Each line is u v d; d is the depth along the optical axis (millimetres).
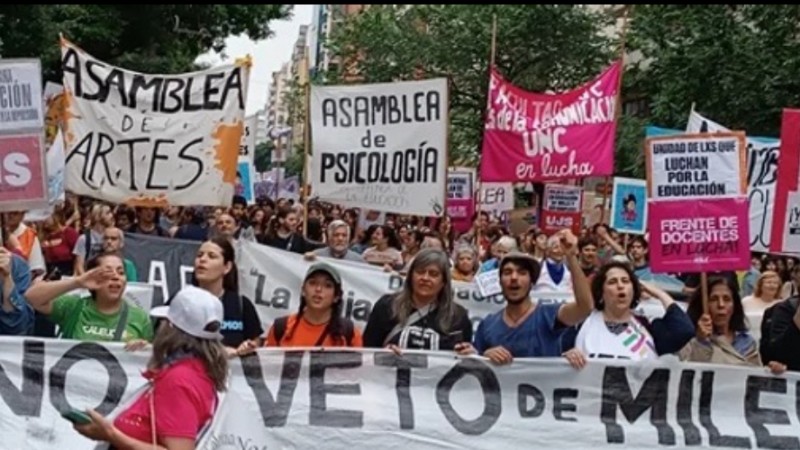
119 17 26453
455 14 40031
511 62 40281
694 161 7133
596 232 13023
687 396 6277
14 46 22969
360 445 6039
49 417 5719
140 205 9961
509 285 6336
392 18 41469
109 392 5789
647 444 6211
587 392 6215
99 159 9914
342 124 10867
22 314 6148
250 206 18188
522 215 20234
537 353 6305
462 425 6117
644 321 6605
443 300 6336
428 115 10773
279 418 6000
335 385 6074
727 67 23469
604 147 11188
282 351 6051
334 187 10891
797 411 6348
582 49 39688
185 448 4082
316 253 10531
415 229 14008
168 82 9953
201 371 4188
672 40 24844
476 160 42719
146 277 9625
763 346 6805
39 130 6883
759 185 11844
